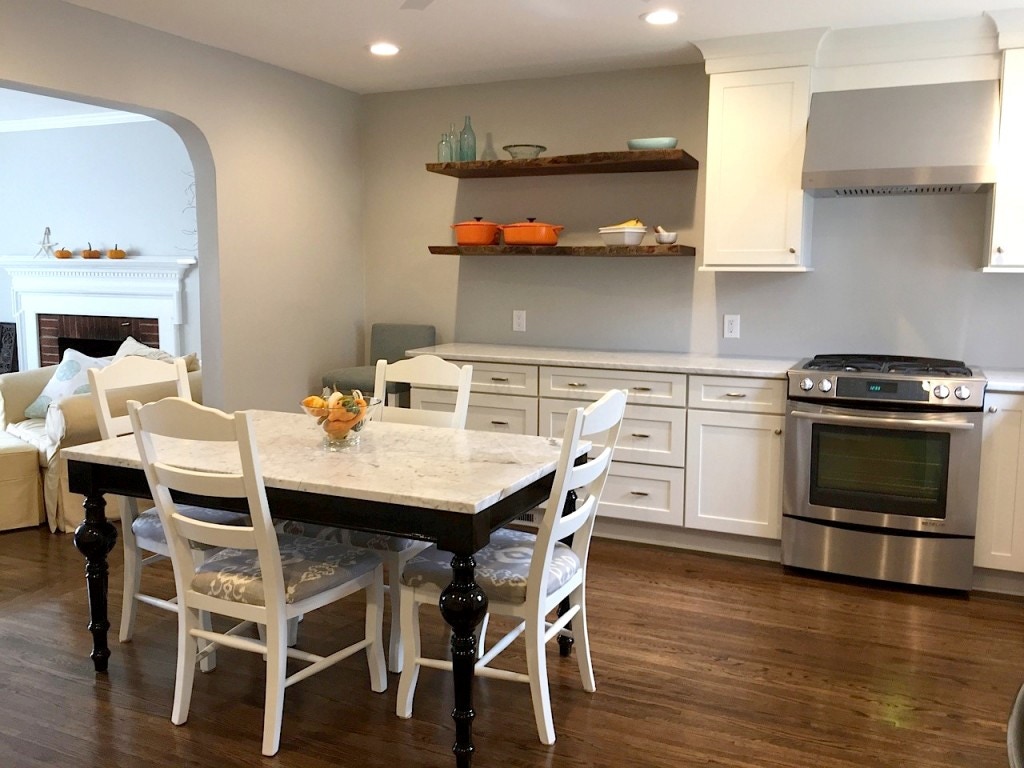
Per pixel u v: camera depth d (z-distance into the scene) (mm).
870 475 3559
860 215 4070
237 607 2350
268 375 4660
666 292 4531
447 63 4418
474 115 4938
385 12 3559
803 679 2793
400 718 2539
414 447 2641
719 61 3922
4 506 4270
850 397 3529
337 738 2438
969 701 2656
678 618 3283
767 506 3822
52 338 6992
